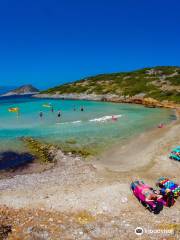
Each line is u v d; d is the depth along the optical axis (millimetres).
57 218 17812
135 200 20281
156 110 71375
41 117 59562
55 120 54938
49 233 15938
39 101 107438
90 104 90375
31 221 17266
